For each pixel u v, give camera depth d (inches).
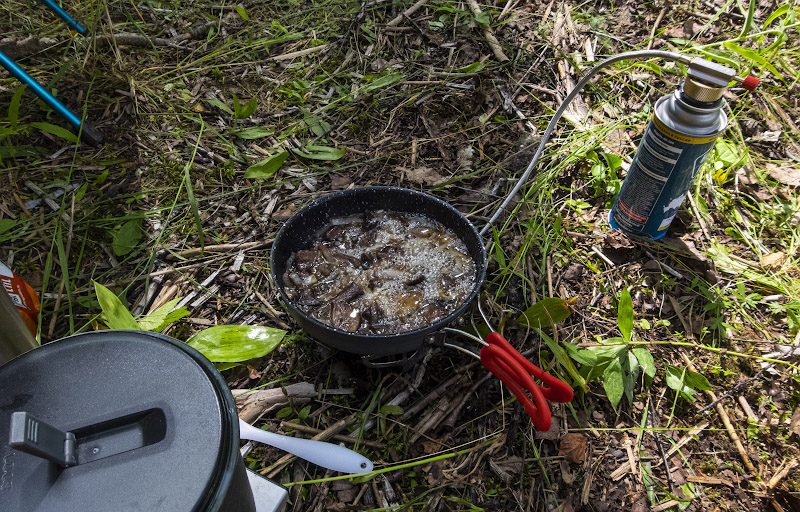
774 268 62.8
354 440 50.8
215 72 80.7
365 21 88.8
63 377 29.7
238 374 54.2
